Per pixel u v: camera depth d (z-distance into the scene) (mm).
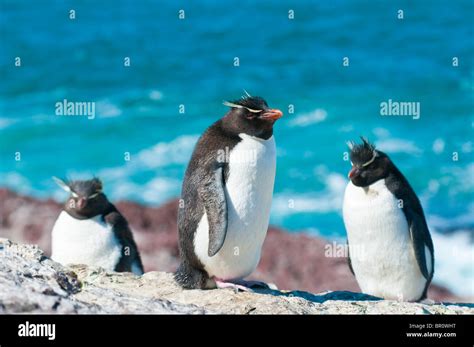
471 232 29641
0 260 9883
